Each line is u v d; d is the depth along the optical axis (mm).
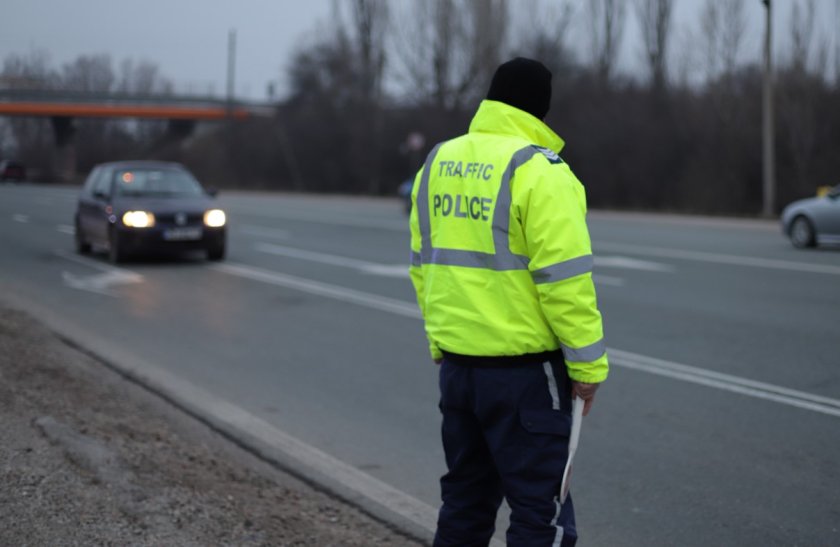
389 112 114062
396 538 9453
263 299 25797
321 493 10805
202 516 9016
